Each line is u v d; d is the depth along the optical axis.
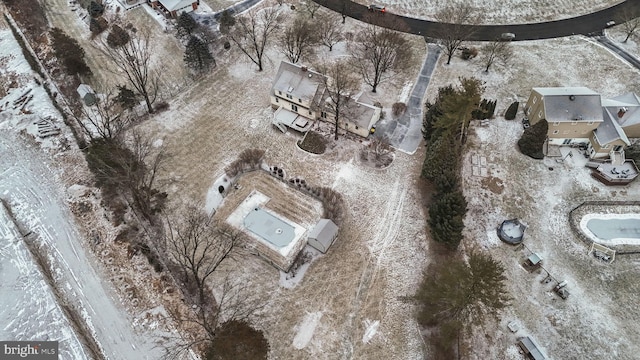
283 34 85.75
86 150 66.94
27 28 89.19
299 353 48.00
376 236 57.56
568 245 56.47
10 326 50.88
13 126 73.25
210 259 55.41
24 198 63.59
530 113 68.94
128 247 57.34
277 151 67.62
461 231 55.12
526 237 57.19
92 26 86.69
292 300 51.91
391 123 70.62
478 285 44.25
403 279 53.59
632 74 76.56
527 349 47.22
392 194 61.81
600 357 47.62
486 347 48.56
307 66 79.56
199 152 67.69
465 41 84.19
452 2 91.81
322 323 50.09
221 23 84.81
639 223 58.25
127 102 72.06
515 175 63.34
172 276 54.16
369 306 51.38
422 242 56.84
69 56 76.81
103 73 80.38
